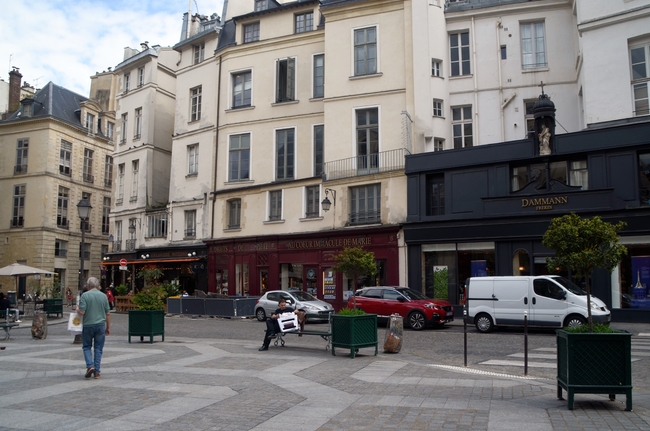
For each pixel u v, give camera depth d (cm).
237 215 3184
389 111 2658
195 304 2717
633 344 1416
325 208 2536
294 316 1351
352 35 2792
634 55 2036
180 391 823
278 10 3142
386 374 963
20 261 4509
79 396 796
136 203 3738
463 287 2311
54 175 4581
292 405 727
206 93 3419
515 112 2550
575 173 2128
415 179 2469
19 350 1368
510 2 2586
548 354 1276
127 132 3919
